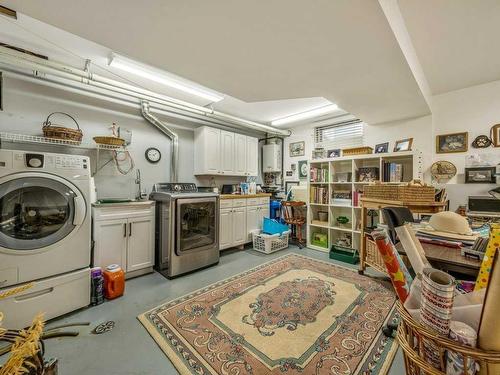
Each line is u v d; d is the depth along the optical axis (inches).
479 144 110.0
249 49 65.4
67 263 75.0
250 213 159.9
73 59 91.7
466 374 16.9
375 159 137.1
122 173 123.3
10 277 64.7
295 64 73.2
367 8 48.9
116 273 87.5
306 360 56.1
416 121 126.7
